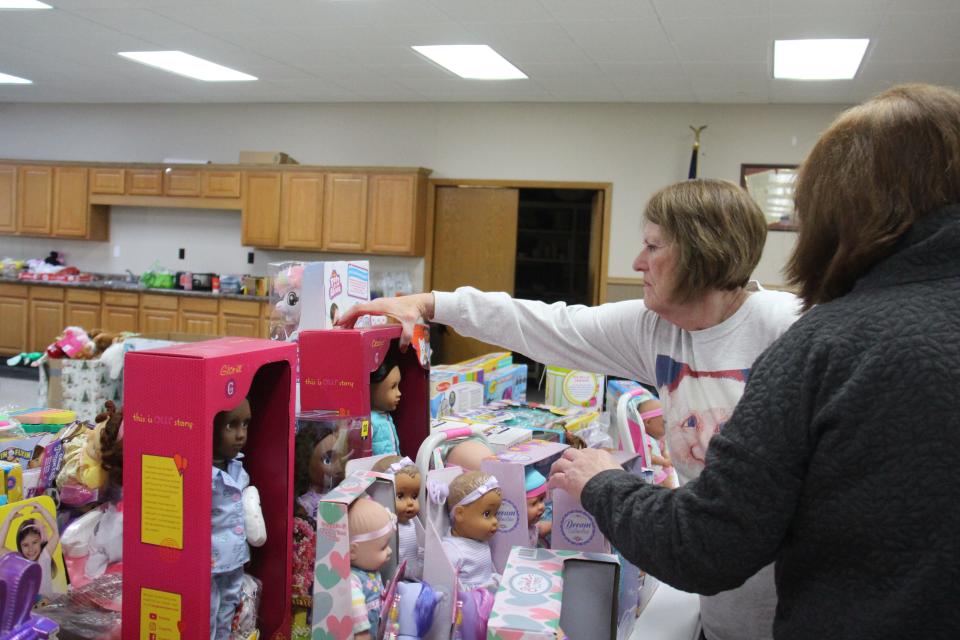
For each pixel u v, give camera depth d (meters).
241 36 5.20
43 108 8.46
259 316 7.15
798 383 0.70
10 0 4.65
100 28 5.20
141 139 8.16
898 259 0.69
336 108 7.54
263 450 1.01
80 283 7.66
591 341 1.38
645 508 0.80
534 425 1.71
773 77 5.55
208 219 7.96
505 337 1.43
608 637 0.98
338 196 7.15
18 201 8.09
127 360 0.87
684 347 1.24
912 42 4.55
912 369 0.63
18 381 6.95
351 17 4.64
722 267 1.11
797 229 0.79
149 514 0.88
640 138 6.79
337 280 1.41
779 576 0.75
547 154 7.02
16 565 0.82
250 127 7.80
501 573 1.14
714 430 1.19
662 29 4.53
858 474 0.65
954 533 0.61
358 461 1.12
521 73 5.85
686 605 1.34
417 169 6.96
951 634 0.63
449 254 7.28
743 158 6.56
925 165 0.68
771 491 0.69
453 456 1.30
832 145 0.74
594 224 7.11
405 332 1.33
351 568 0.96
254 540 0.95
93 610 0.95
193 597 0.86
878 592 0.65
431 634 0.97
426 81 6.33
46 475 1.15
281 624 1.00
